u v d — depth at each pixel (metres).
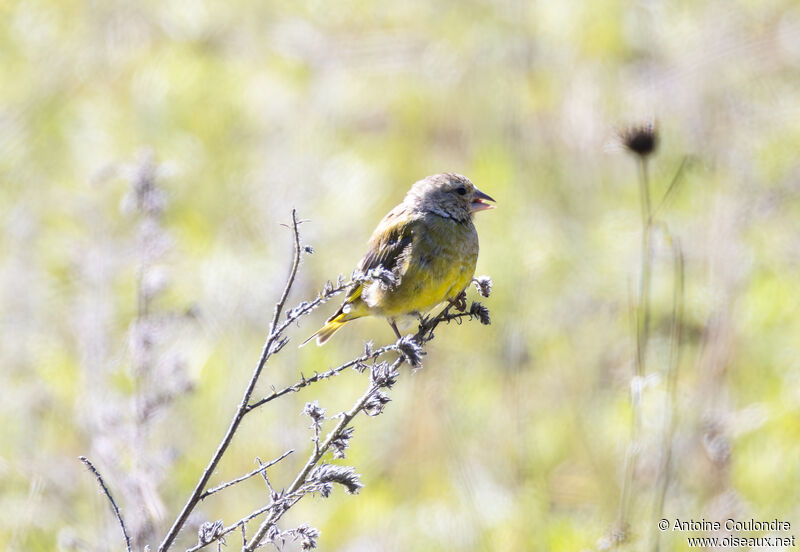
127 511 9.01
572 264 14.23
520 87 18.02
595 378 12.43
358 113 18.02
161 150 15.72
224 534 6.14
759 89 17.39
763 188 14.79
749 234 13.85
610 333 13.21
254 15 19.91
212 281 12.65
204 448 10.98
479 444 11.33
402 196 16.55
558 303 13.81
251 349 12.12
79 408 10.78
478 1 19.98
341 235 14.94
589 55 18.70
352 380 12.45
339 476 6.14
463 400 11.99
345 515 10.95
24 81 18.14
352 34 19.80
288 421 11.41
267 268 13.29
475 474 10.88
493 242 14.66
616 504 10.33
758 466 10.88
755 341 12.34
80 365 11.20
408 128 17.81
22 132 16.94
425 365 12.52
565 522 10.46
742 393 11.77
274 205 14.79
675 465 10.36
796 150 15.43
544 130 17.06
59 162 16.44
